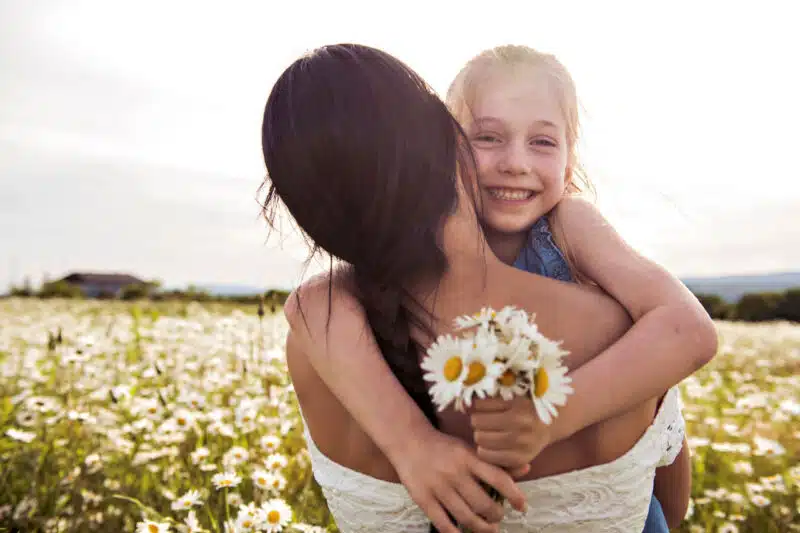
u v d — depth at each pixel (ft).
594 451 3.69
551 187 4.22
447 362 3.02
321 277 4.16
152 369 13.85
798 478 10.57
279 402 11.97
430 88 3.59
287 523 7.72
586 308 3.73
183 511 8.49
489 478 3.32
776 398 16.61
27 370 15.89
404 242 3.48
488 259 3.71
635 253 3.86
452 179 3.50
